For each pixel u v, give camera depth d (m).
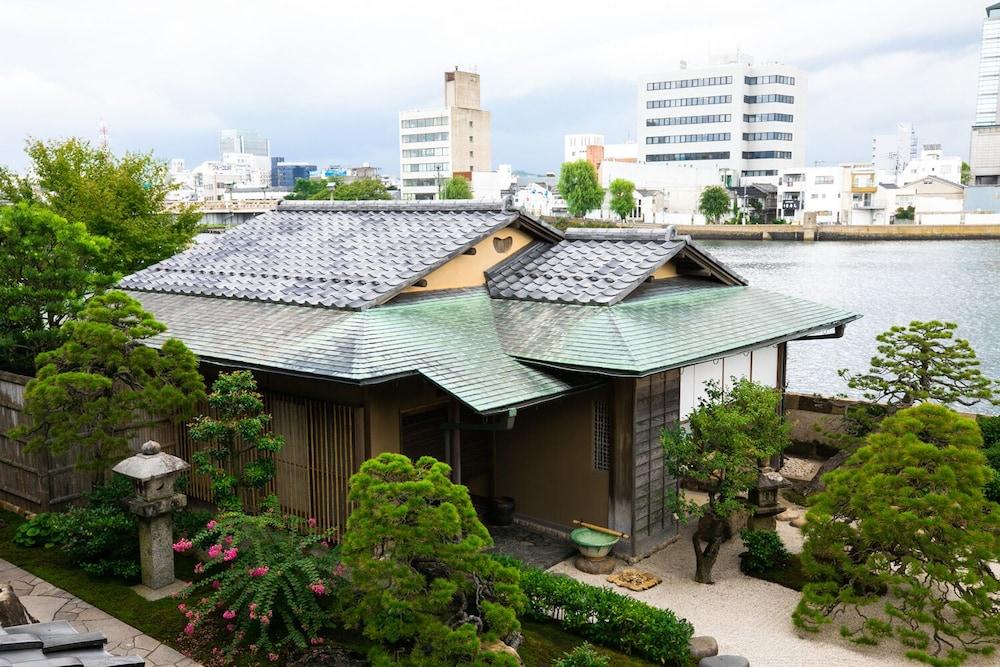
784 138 120.50
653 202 107.69
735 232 101.44
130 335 12.72
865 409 16.88
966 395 16.36
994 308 48.06
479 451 15.16
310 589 10.05
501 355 13.50
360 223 18.22
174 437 15.05
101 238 16.61
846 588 11.04
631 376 12.27
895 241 97.31
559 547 13.98
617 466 13.48
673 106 122.19
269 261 17.16
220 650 9.91
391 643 9.61
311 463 13.00
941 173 147.62
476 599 8.91
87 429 13.38
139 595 11.34
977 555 10.27
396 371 11.77
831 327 18.38
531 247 17.30
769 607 12.00
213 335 14.32
